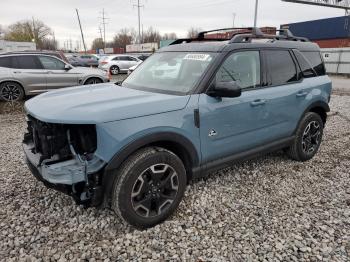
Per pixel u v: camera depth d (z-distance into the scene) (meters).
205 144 3.24
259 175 4.20
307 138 4.60
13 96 9.70
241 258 2.62
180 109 2.99
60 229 2.96
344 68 24.42
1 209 3.27
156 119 2.82
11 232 2.90
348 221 3.15
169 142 3.06
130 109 2.72
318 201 3.55
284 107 4.03
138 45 56.16
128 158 2.77
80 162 2.66
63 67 10.41
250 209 3.35
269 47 3.97
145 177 2.84
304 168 4.48
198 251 2.70
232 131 3.47
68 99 3.07
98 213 3.21
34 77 9.86
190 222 3.09
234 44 3.56
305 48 4.54
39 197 3.52
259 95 3.69
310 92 4.40
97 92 3.37
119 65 23.08
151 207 2.98
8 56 9.62
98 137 2.59
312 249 2.73
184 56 3.70
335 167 4.54
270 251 2.71
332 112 8.33
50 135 2.75
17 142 5.61
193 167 3.26
